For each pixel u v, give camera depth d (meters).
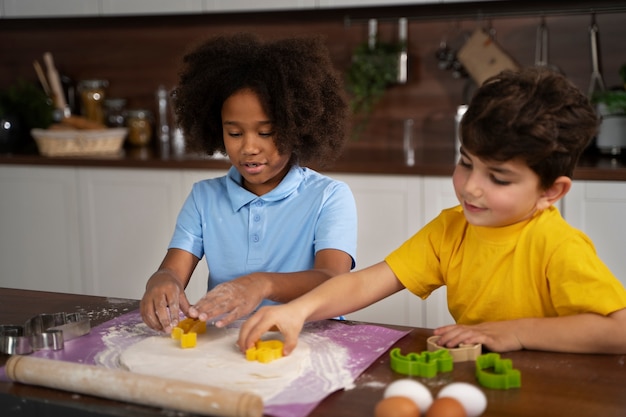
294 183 1.56
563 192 1.10
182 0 3.12
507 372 0.96
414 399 0.88
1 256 3.27
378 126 3.19
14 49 3.69
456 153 2.99
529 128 1.01
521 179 1.06
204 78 1.46
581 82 2.93
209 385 0.94
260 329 1.08
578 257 1.12
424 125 3.14
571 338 1.07
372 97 3.12
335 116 1.54
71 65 3.62
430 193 2.62
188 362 1.05
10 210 3.22
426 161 2.78
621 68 2.70
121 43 3.53
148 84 3.53
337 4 2.89
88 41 3.58
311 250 1.54
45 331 1.17
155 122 3.52
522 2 2.92
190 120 1.54
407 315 2.69
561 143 1.04
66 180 3.10
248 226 1.55
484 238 1.20
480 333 1.09
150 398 0.91
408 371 1.01
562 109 1.04
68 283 3.18
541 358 1.06
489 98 1.04
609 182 2.43
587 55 2.91
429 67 3.10
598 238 2.47
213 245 1.57
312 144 1.52
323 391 0.95
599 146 2.69
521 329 1.09
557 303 1.14
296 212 1.55
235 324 1.25
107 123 3.49
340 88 1.57
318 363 1.05
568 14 2.89
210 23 3.38
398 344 1.14
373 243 2.73
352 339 1.16
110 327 1.24
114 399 0.94
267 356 1.05
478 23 3.02
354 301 1.22
